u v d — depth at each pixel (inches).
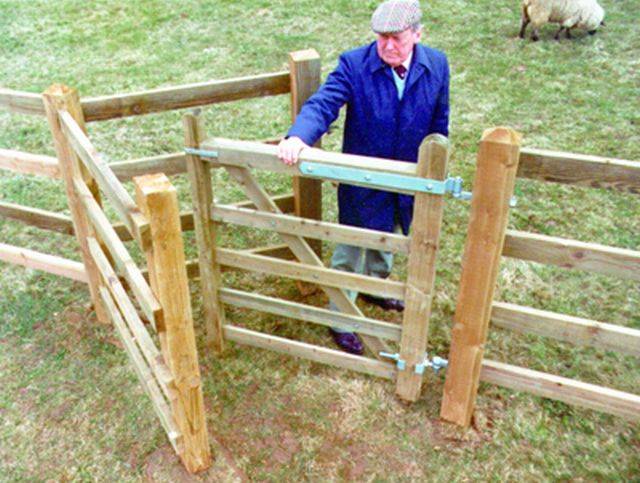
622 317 144.3
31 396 125.8
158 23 322.0
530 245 100.3
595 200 183.5
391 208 118.5
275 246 149.3
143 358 123.3
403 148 113.6
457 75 258.8
